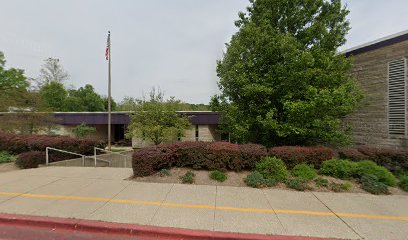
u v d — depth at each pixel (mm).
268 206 4320
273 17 7836
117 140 25219
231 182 5785
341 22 8312
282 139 8094
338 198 4793
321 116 7133
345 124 9391
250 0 8273
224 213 3982
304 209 4203
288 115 6887
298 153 6363
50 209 4066
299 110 6383
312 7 7586
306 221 3713
